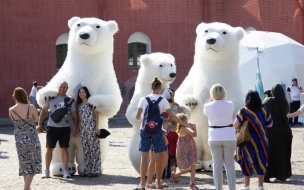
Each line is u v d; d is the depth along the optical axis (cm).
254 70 3350
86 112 1609
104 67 1680
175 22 3906
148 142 1404
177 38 3906
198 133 1680
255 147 1337
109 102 1623
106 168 1812
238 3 4069
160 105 1397
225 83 1688
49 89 1623
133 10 3900
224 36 1689
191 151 1458
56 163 1647
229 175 1286
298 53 3475
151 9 3906
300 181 1561
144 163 1409
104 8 3856
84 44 1645
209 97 1677
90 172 1623
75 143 1644
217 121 1285
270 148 1534
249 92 1348
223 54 1680
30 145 1338
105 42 1672
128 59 3916
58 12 3831
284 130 1540
